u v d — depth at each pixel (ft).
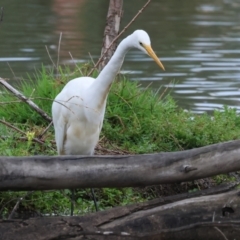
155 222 24.09
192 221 24.32
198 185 33.78
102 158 23.65
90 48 69.51
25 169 23.04
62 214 31.58
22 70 59.16
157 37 76.84
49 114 38.22
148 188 33.50
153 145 35.35
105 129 37.06
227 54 68.54
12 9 91.71
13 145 34.76
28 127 37.19
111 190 32.99
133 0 101.35
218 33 79.56
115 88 39.34
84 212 31.94
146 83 56.44
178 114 40.19
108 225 23.93
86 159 23.56
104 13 92.02
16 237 23.27
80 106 30.91
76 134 31.78
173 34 78.48
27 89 40.45
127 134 37.01
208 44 73.51
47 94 39.29
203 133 36.73
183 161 23.88
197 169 23.88
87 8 95.61
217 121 38.29
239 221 23.86
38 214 31.17
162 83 56.65
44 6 95.25
